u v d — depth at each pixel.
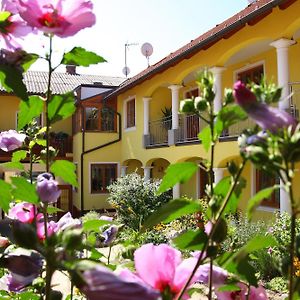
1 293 1.18
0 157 14.75
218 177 9.84
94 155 16.94
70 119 18.91
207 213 0.97
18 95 1.03
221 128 0.97
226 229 0.90
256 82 0.99
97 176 17.03
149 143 14.73
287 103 7.85
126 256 1.22
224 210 0.97
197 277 0.93
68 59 1.08
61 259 0.81
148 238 7.62
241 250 0.90
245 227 7.47
